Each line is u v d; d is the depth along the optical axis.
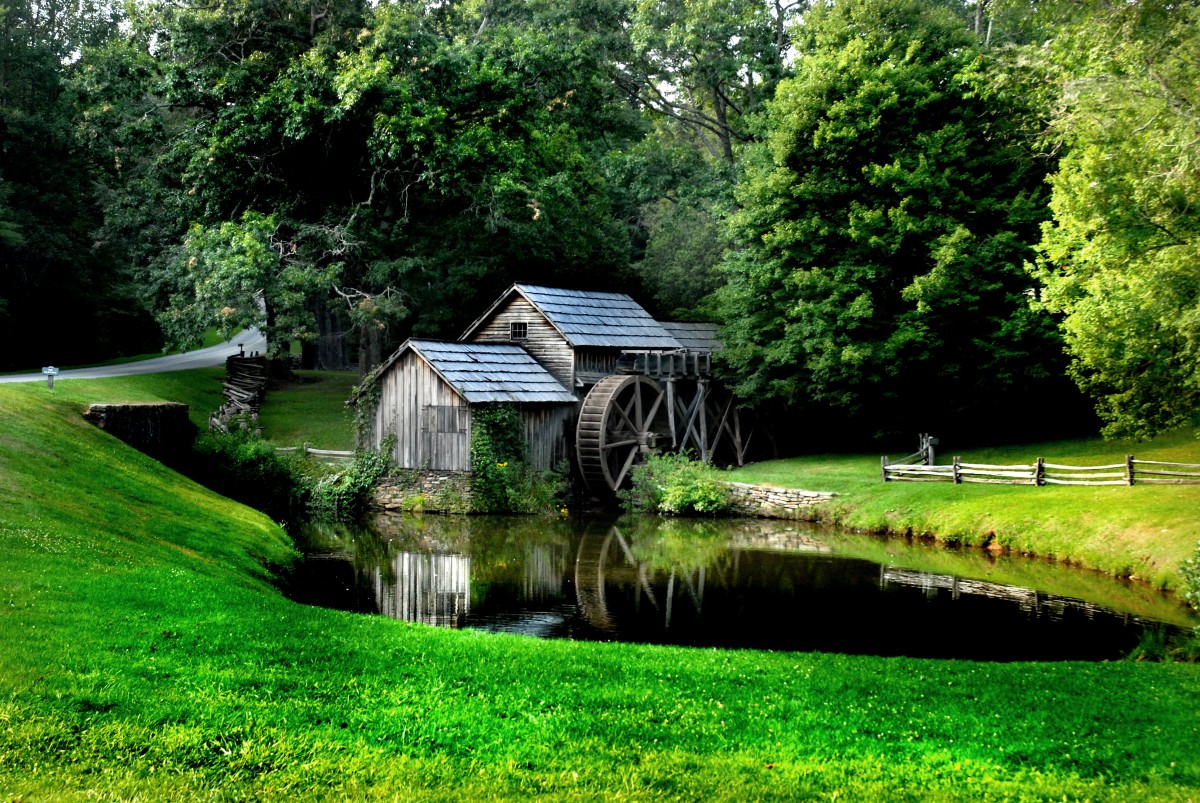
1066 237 18.14
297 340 36.47
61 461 18.47
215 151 34.62
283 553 19.94
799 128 31.02
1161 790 7.86
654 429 35.59
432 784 7.77
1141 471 23.34
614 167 43.53
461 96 37.06
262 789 7.58
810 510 28.70
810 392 33.12
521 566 21.36
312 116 34.38
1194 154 14.97
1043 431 32.97
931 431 33.72
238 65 35.81
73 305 51.06
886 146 30.61
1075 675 11.34
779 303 32.53
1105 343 17.22
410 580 19.59
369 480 31.44
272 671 10.12
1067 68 17.78
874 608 17.30
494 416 30.62
